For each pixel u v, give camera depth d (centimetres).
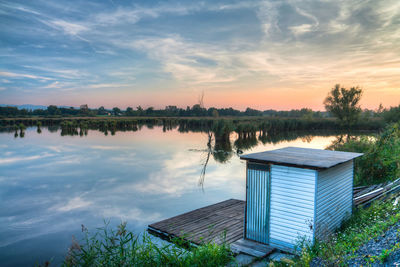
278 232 647
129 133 4375
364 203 891
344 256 486
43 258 695
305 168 600
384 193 919
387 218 655
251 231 690
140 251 532
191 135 4022
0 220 948
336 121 4600
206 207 1029
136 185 1386
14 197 1198
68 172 1662
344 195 752
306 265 488
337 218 711
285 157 694
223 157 2195
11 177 1541
